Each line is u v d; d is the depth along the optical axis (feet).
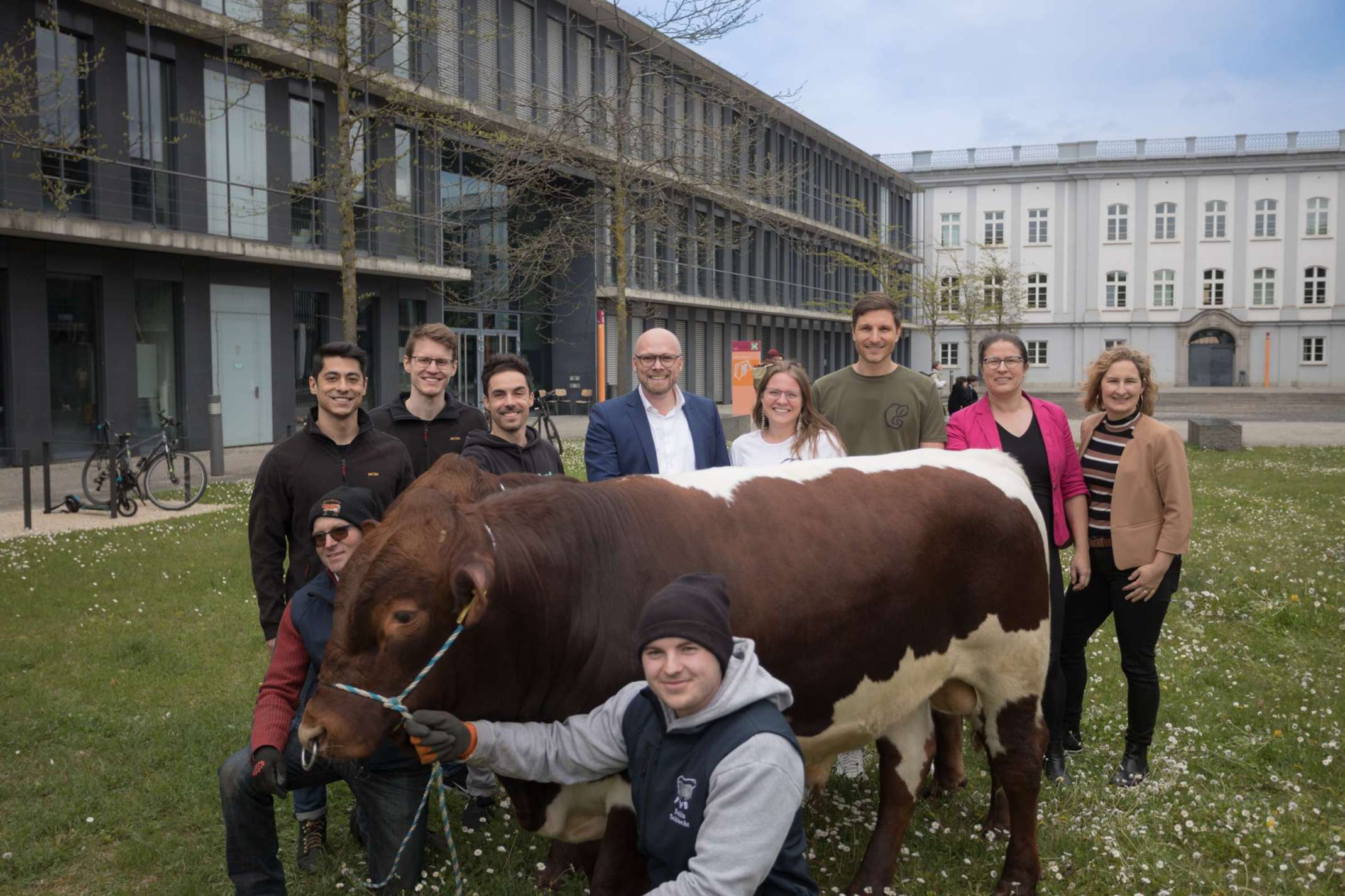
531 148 52.85
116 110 61.77
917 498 11.27
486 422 17.99
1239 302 200.44
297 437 14.11
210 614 25.36
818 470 11.29
